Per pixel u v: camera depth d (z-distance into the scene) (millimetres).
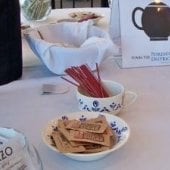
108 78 1028
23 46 1229
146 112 833
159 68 1108
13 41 980
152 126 775
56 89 962
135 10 1099
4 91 960
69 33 1177
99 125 685
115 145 656
